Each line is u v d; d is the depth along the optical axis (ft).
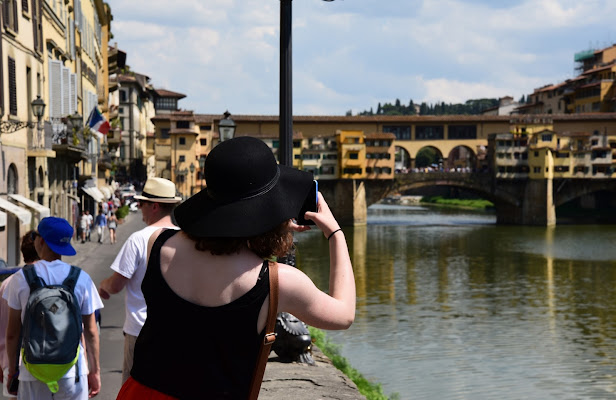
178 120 376.48
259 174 7.38
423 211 513.45
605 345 120.37
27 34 91.86
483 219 433.07
